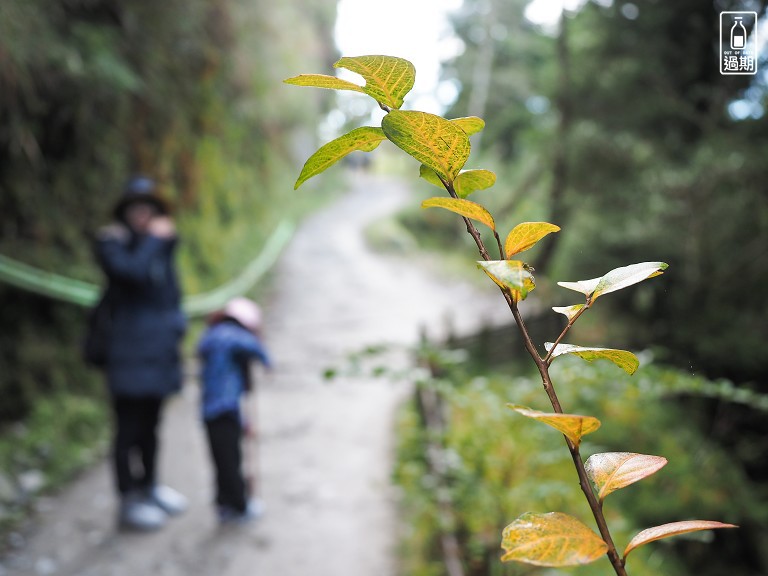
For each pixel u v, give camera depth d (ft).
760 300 22.33
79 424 17.15
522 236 1.81
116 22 20.77
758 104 22.75
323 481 15.30
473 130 1.93
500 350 21.33
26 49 15.67
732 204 21.84
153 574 11.62
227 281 33.73
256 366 24.25
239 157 42.86
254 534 13.02
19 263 17.94
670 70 25.20
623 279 1.80
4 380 16.81
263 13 36.65
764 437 23.68
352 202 85.66
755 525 19.99
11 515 13.08
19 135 16.84
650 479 19.33
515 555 1.55
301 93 50.16
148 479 13.66
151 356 12.63
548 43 35.53
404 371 9.62
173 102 26.45
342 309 35.17
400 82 1.71
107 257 12.26
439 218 62.44
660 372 9.09
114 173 22.93
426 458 13.43
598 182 24.26
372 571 11.75
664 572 16.31
